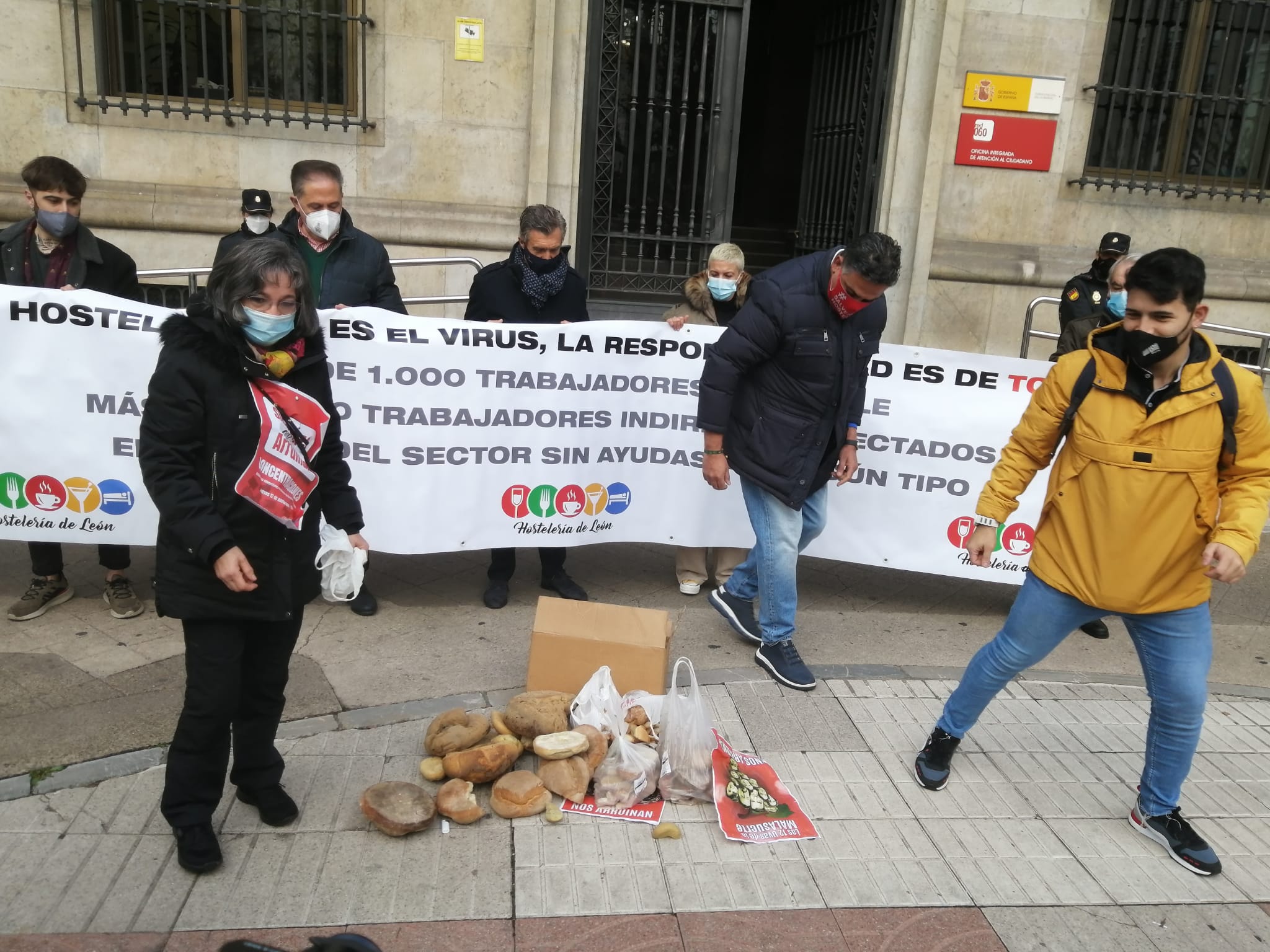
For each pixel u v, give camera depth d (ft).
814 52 25.95
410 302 18.33
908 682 12.66
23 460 13.05
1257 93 23.91
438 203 21.26
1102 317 15.17
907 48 21.86
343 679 11.91
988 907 8.55
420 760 10.18
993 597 16.20
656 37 21.98
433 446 13.91
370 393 13.58
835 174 25.09
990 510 9.55
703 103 22.72
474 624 13.83
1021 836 9.59
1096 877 9.04
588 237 22.45
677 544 15.01
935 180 22.43
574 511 14.60
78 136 19.84
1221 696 13.00
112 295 13.29
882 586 16.53
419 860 8.69
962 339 23.50
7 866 8.31
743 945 7.90
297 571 8.28
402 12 20.30
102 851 8.56
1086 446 8.95
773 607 12.27
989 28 22.06
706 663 12.88
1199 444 8.55
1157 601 8.96
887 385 14.79
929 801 10.08
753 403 11.76
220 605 7.82
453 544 14.23
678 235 23.59
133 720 10.62
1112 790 10.52
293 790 9.58
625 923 8.07
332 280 13.61
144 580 14.83
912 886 8.75
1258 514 8.51
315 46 20.70
